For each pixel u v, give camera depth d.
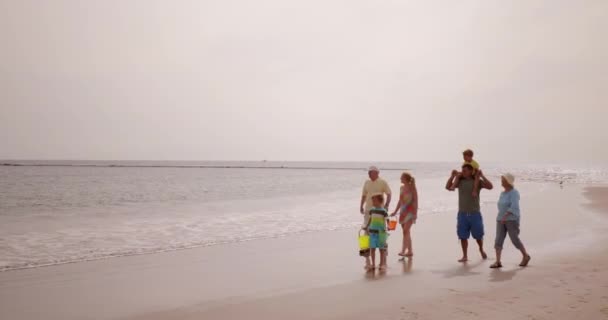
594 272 8.00
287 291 7.12
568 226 14.30
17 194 34.91
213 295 6.91
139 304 6.45
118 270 8.68
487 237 12.76
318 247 11.35
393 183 52.12
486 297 6.46
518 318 5.48
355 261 9.59
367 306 6.19
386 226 8.99
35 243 11.80
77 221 16.73
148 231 14.09
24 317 5.85
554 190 36.28
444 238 12.55
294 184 53.44
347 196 30.83
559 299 6.28
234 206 23.06
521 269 8.35
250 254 10.38
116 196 32.50
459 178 9.31
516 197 8.53
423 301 6.34
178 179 71.19
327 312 5.98
